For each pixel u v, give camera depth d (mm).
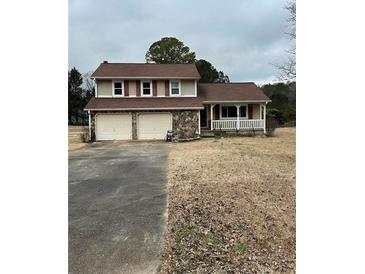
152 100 17828
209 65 35219
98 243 3504
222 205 4840
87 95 37031
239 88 20625
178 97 18500
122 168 8336
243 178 6660
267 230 3912
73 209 4738
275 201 5020
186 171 7551
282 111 29531
